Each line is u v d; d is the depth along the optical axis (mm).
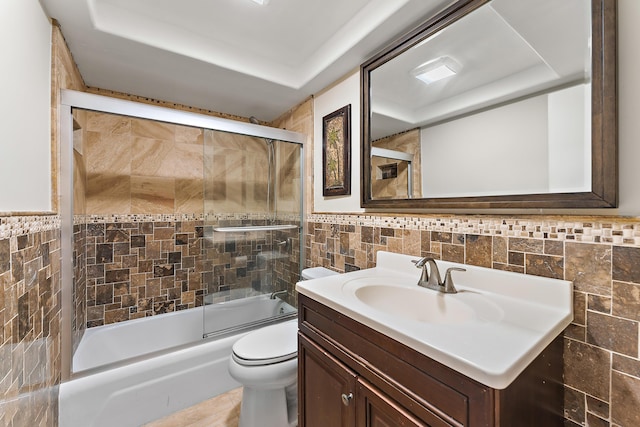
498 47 1000
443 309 999
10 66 838
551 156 874
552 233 873
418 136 1285
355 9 1372
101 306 1949
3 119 789
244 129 1957
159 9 1363
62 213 1312
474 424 553
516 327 725
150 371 1479
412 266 1293
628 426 722
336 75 1768
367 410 789
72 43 1403
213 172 1946
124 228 2043
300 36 1581
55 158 1232
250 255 2113
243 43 1652
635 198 727
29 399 933
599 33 763
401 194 1369
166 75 1762
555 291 848
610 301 756
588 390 788
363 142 1557
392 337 716
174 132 2250
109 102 1440
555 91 864
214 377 1658
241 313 2051
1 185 769
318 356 1003
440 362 610
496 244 1012
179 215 2262
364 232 1609
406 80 1329
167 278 2207
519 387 598
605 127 755
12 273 818
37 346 1011
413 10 1188
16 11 884
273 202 2178
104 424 1343
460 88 1121
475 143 1076
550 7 871
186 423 1437
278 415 1306
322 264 1963
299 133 2154
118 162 2029
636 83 724
